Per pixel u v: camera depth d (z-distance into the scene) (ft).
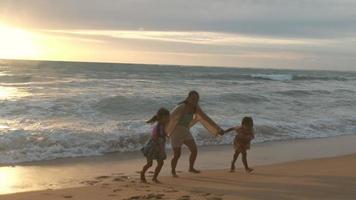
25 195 25.12
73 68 210.79
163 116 28.94
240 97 89.86
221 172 33.17
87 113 63.10
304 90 116.67
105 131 47.62
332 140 54.80
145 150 29.07
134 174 32.71
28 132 44.57
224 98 87.66
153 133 29.04
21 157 38.01
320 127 63.46
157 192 25.89
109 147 43.42
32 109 62.95
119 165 36.52
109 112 65.62
